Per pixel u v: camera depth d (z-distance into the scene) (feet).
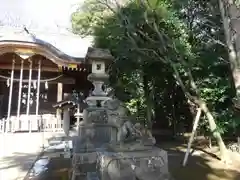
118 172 14.89
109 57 25.05
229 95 27.14
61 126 36.52
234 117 25.53
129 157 15.21
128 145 16.11
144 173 15.10
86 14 30.83
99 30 29.48
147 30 27.58
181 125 41.91
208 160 24.49
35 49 36.22
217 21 25.94
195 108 33.42
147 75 35.70
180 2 25.62
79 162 17.72
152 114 39.75
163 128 45.16
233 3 16.40
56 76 45.68
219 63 27.02
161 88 40.11
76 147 20.61
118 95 36.70
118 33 27.32
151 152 15.70
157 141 37.04
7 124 33.14
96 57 24.75
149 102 37.06
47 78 45.55
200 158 25.39
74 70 41.55
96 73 25.11
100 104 24.22
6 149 25.23
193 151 28.89
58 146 26.58
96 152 18.01
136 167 15.11
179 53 24.89
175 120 41.57
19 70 44.14
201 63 26.76
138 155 15.35
